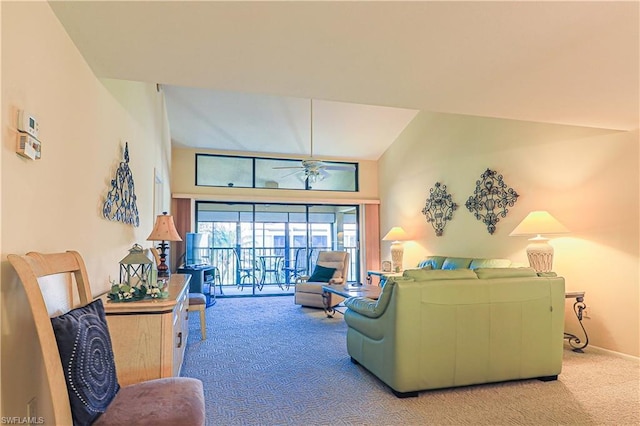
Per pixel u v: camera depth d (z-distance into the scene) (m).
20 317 1.49
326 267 6.61
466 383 2.83
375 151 8.38
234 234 8.02
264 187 8.07
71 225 2.05
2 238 1.35
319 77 2.55
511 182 4.93
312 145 7.64
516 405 2.59
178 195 7.39
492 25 1.92
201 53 2.19
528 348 2.96
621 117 3.33
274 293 7.85
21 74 1.49
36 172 1.62
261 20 1.85
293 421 2.38
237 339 4.31
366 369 3.25
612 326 3.78
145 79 2.55
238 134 7.29
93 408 1.44
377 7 1.76
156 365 2.18
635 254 3.61
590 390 2.85
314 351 3.85
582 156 4.09
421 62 2.33
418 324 2.72
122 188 3.22
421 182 6.92
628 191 3.68
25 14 1.52
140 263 2.56
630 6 1.76
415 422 2.36
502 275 3.01
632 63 2.34
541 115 3.32
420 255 6.92
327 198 8.33
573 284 4.15
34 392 1.61
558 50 2.19
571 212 4.18
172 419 1.48
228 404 2.62
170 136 7.22
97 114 2.52
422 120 6.91
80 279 1.82
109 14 1.79
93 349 1.52
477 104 3.06
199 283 6.38
